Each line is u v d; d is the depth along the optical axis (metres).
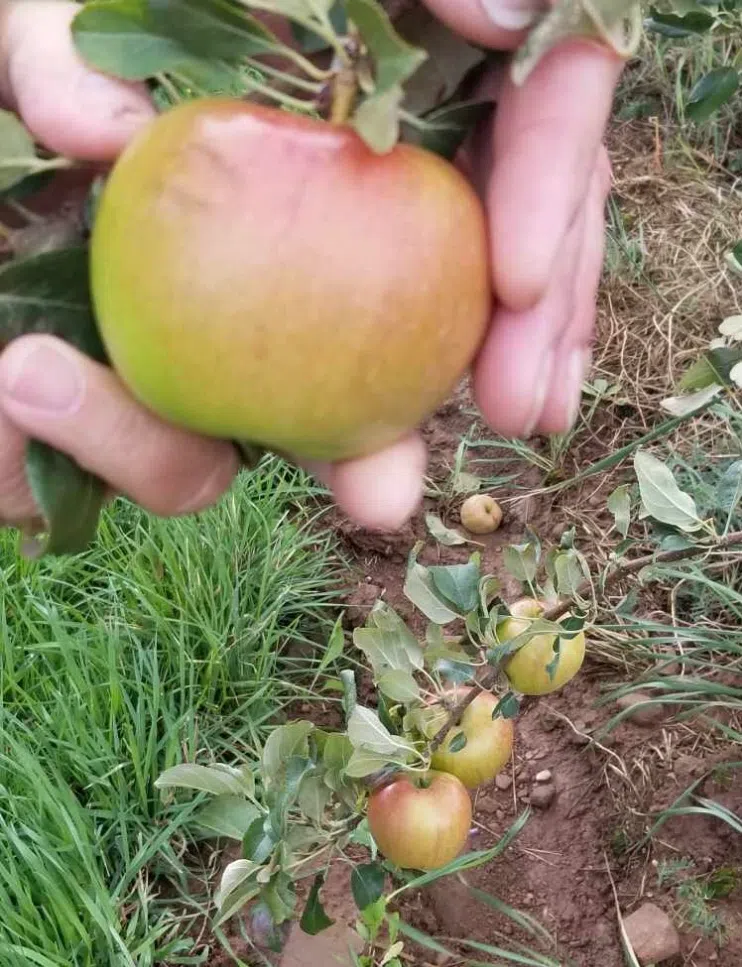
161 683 0.89
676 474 1.02
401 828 0.61
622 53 0.38
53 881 0.74
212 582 0.95
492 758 0.65
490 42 0.40
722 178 1.37
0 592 0.87
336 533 1.10
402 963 0.80
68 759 0.84
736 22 0.75
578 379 0.49
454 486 1.10
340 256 0.33
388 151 0.34
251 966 0.80
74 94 0.39
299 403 0.34
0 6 0.43
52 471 0.42
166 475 0.44
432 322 0.34
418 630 1.02
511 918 0.81
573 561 0.65
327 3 0.33
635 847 0.83
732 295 1.21
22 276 0.38
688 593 0.93
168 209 0.33
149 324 0.33
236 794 0.67
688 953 0.77
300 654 1.00
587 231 0.48
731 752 0.85
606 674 0.93
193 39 0.36
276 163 0.33
